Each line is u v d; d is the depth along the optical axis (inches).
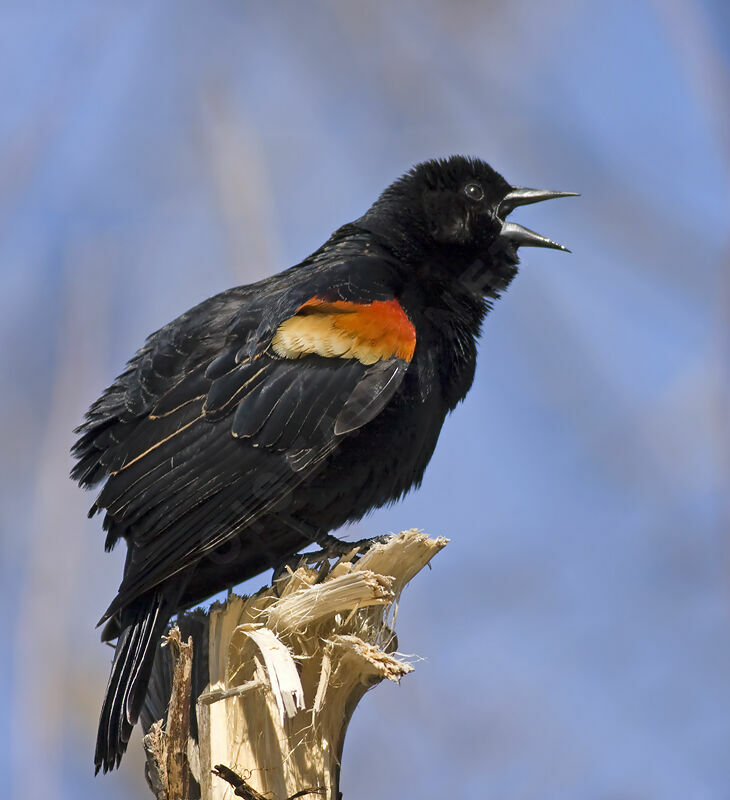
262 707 284.4
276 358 371.2
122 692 323.0
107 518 361.7
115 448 368.2
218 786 273.1
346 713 299.1
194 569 368.8
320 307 381.7
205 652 306.5
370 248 427.2
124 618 343.6
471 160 438.0
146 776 277.6
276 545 388.8
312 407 367.2
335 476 376.8
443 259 425.4
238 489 360.8
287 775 280.4
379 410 369.4
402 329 382.3
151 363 381.1
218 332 384.8
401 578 298.7
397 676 282.2
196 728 296.5
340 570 303.0
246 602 295.9
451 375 409.4
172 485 357.4
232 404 365.7
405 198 435.2
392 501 410.3
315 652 291.6
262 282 409.1
